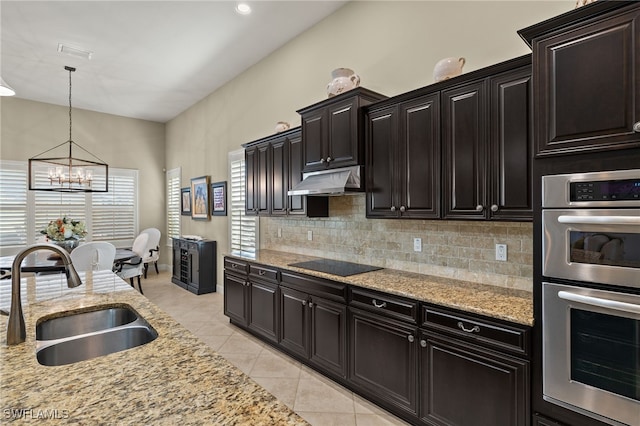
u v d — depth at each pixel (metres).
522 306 1.76
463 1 2.37
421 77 2.62
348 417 2.16
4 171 5.51
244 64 4.53
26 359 1.13
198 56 4.28
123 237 6.75
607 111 1.30
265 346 3.28
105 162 6.54
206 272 5.29
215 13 3.36
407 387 2.06
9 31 3.65
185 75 4.86
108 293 2.02
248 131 4.66
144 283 6.02
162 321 1.51
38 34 3.72
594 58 1.33
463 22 2.37
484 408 1.71
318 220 3.55
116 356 1.14
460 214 2.02
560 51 1.42
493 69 1.85
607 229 1.29
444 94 2.10
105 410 0.83
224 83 5.17
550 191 1.45
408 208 2.29
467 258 2.34
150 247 6.44
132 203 6.87
